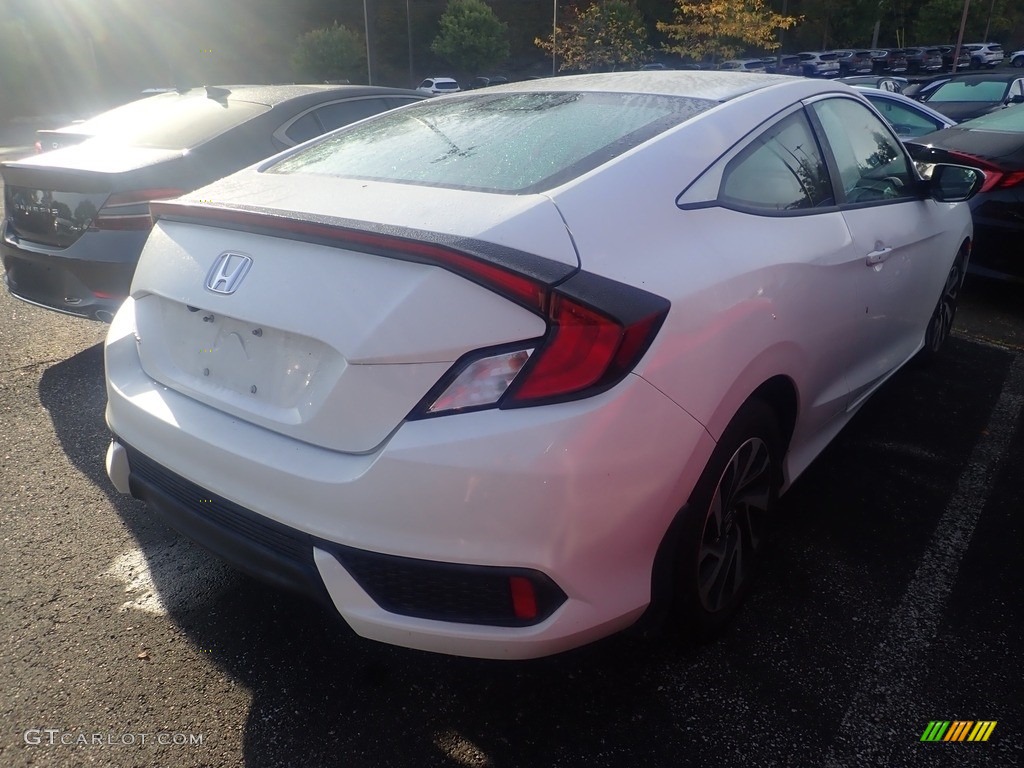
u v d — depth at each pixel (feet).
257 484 6.12
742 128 7.80
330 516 5.72
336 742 6.51
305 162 8.40
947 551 9.02
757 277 6.92
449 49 150.71
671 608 6.97
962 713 6.75
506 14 181.78
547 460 5.32
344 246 5.92
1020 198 16.26
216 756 6.37
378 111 17.84
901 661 7.33
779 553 8.95
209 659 7.42
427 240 5.52
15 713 6.75
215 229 6.95
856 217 9.12
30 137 74.79
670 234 6.46
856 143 9.99
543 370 5.38
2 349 15.26
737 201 7.40
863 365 9.94
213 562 8.86
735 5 82.69
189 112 15.65
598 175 6.51
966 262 14.20
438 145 7.89
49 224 12.87
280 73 162.40
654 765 6.27
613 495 5.59
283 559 6.11
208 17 162.71
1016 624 7.84
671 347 5.86
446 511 5.42
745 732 6.56
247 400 6.47
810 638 7.63
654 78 9.24
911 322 11.55
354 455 5.76
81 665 7.31
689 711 6.78
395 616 5.80
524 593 5.57
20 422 12.17
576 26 92.73
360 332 5.62
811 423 8.67
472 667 7.34
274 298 6.12
